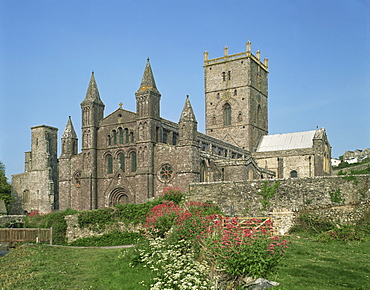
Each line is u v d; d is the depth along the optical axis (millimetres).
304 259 31062
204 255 25703
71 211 54438
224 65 117312
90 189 72500
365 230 40156
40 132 91188
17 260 35406
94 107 75125
